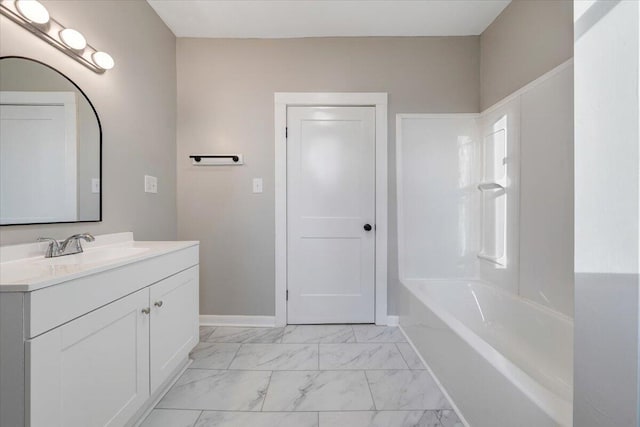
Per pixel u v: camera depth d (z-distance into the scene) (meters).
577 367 0.64
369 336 2.30
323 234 2.52
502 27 2.18
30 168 1.24
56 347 0.89
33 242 1.25
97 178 1.59
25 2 1.14
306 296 2.53
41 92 1.28
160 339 1.45
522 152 1.97
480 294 2.32
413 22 2.30
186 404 1.50
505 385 1.09
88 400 1.01
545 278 1.78
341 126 2.50
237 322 2.50
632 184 0.53
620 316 0.55
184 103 2.46
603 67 0.58
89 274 1.01
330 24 2.31
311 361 1.92
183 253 1.69
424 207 2.52
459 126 2.50
